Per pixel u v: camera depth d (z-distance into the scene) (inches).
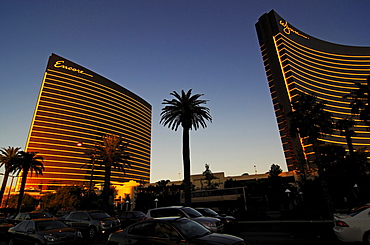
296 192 1477.6
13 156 1685.5
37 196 3993.6
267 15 5846.5
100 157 1336.1
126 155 1437.0
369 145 4498.0
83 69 6063.0
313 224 685.9
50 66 5556.1
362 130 4648.1
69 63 5851.4
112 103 6471.5
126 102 6978.4
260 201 1785.2
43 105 5172.2
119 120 6505.9
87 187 3129.9
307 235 486.6
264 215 948.6
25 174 1722.4
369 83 969.5
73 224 618.5
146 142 7509.8
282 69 5064.0
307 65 5398.6
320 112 1051.9
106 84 6501.0
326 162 1387.8
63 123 5285.4
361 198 1270.9
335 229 352.5
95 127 5777.6
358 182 1300.4
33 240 396.8
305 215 855.1
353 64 5723.4
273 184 1628.9
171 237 241.6
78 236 423.8
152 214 481.7
